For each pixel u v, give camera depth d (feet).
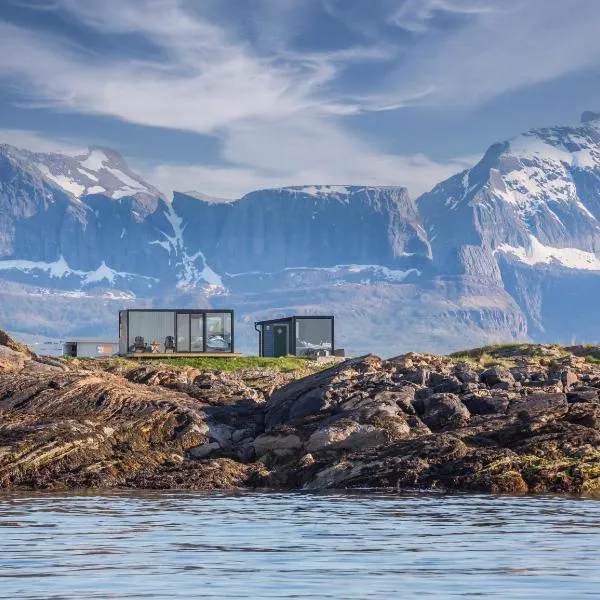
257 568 140.36
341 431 259.80
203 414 280.92
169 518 192.44
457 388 278.46
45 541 163.12
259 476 256.52
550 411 260.62
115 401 278.46
